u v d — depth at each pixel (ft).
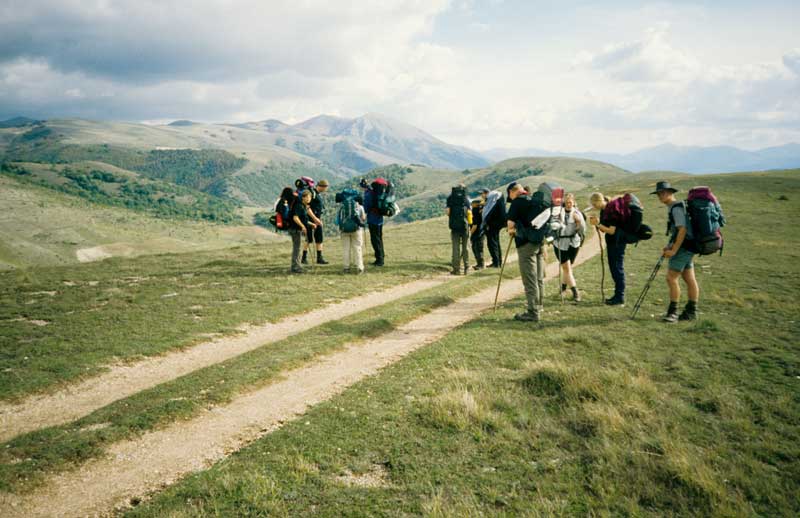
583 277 49.65
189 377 23.38
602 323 30.60
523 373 21.39
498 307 37.35
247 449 16.44
